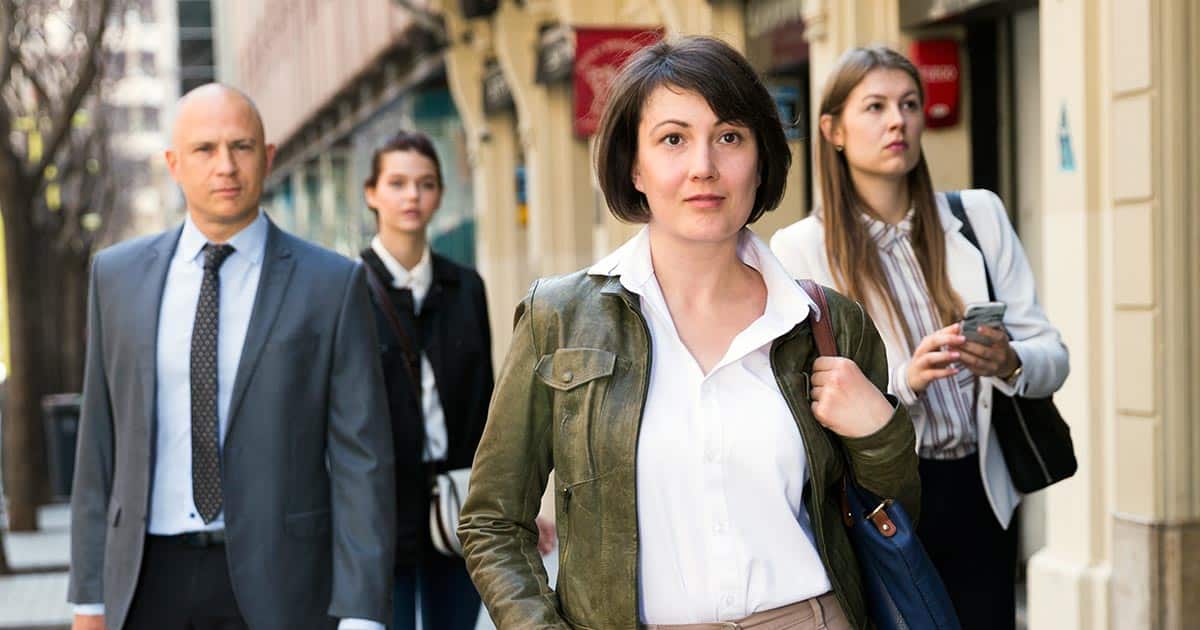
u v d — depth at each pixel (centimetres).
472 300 584
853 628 272
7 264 1512
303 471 416
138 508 406
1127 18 632
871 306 414
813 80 955
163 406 411
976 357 381
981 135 868
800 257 423
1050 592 690
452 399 567
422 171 575
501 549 276
